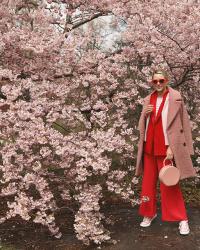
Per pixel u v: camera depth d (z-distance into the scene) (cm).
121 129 492
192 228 454
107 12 626
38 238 452
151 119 446
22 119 436
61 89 489
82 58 523
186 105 613
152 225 466
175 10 543
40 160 474
